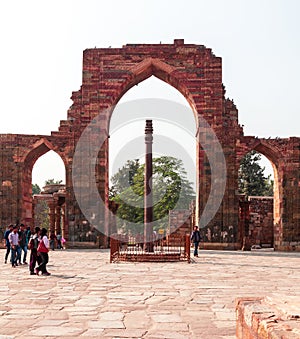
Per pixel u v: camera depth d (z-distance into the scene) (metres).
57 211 42.81
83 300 11.46
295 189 34.38
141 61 34.41
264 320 5.95
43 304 10.93
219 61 34.19
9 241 21.12
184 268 19.47
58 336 8.11
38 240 17.02
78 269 18.73
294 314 5.98
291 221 34.16
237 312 7.49
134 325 8.92
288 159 34.56
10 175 34.44
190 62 34.34
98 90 34.25
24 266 20.34
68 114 34.59
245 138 34.34
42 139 34.50
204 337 8.11
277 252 31.72
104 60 34.53
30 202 36.81
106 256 25.66
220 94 33.94
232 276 16.66
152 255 22.31
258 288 13.64
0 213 34.06
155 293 12.59
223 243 32.66
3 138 34.59
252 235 41.00
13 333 8.29
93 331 8.45
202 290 13.18
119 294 12.39
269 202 42.00
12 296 12.00
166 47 34.47
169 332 8.42
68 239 33.03
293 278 16.17
